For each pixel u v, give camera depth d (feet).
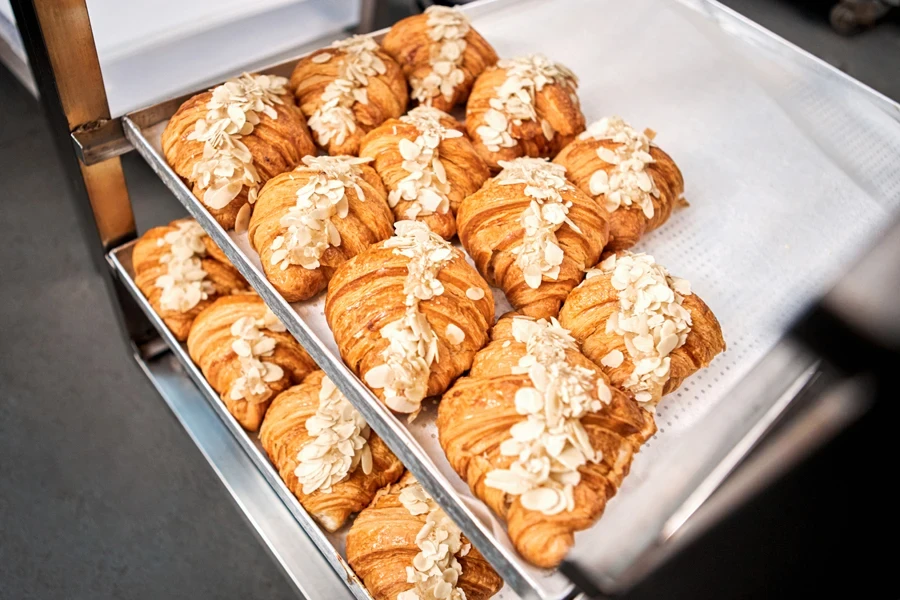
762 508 1.42
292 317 1.85
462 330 1.78
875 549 1.39
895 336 1.59
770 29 2.93
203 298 2.45
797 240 2.19
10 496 2.60
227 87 2.14
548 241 1.91
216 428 2.68
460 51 2.46
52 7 1.93
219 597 2.45
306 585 2.25
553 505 1.49
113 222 2.59
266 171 2.08
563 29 2.80
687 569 1.37
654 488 1.51
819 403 1.53
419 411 1.77
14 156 3.62
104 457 2.72
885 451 1.45
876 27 2.98
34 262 3.27
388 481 2.08
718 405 1.63
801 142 2.47
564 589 1.44
